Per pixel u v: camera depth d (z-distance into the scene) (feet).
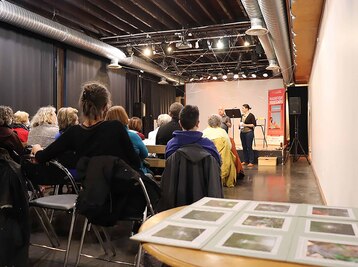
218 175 6.80
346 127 8.44
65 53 23.40
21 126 14.20
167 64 34.04
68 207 7.07
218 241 2.88
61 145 6.31
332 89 11.78
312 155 26.40
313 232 3.09
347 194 8.28
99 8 19.52
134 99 34.17
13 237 6.78
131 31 23.50
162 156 11.81
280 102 33.30
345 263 2.45
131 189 6.25
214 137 17.15
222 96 36.78
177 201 6.66
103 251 8.85
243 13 21.24
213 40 26.40
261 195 15.69
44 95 21.36
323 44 15.14
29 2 17.80
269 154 28.35
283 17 16.42
